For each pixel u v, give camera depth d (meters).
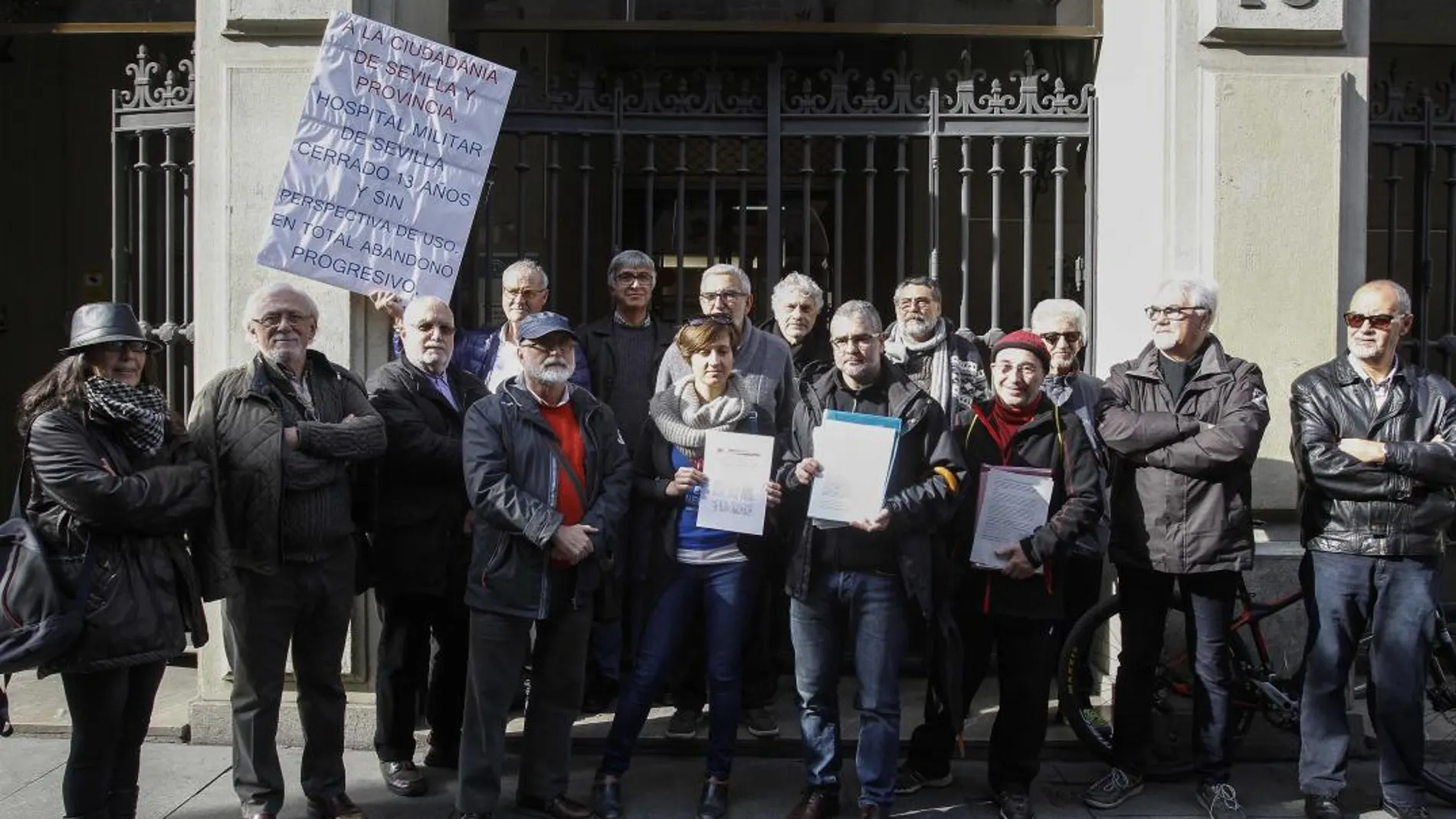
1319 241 4.68
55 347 6.62
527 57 5.22
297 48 4.65
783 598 5.01
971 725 4.79
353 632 4.70
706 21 5.45
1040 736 4.01
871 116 5.21
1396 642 3.95
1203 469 3.92
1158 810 4.15
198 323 4.71
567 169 5.61
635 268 4.75
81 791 3.43
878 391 3.99
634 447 4.73
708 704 4.71
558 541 3.75
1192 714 4.46
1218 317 4.68
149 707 3.63
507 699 3.87
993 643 4.32
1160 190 4.72
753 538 4.05
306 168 4.53
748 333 4.57
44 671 3.34
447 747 4.46
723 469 3.91
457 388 4.36
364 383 4.39
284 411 3.71
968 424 4.11
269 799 3.79
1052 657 4.05
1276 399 4.69
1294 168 4.68
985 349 5.17
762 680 4.64
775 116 5.21
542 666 3.97
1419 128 5.17
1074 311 4.65
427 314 4.18
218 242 4.69
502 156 5.71
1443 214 6.12
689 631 4.14
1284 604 4.41
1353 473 3.90
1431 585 3.96
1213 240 4.67
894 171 5.25
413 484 4.11
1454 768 4.24
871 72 5.61
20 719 4.78
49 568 3.27
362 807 4.15
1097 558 4.57
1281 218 4.68
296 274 4.52
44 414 3.34
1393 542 3.91
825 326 5.48
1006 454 4.00
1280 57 4.71
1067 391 4.61
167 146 5.07
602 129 5.20
